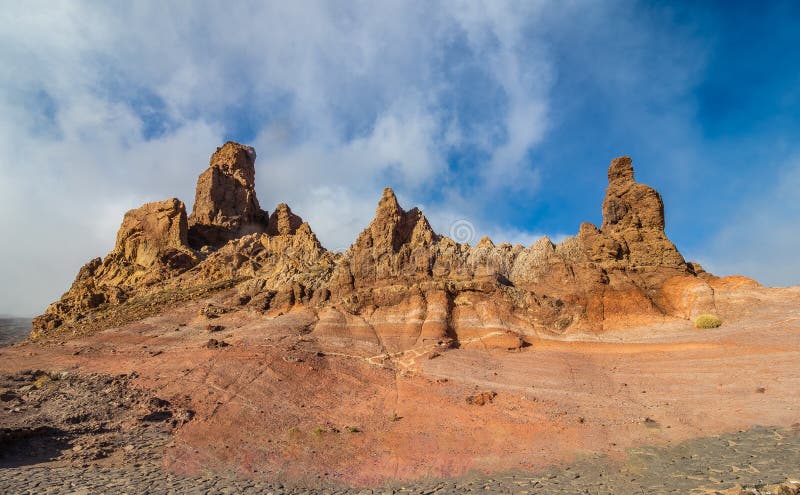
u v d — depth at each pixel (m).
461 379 34.25
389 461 23.86
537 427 26.66
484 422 27.77
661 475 19.39
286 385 33.19
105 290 61.66
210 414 29.05
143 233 71.06
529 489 19.41
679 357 34.62
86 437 26.11
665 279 45.84
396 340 41.41
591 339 40.53
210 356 37.69
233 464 23.39
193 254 68.50
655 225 50.25
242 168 88.31
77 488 19.73
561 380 33.31
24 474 21.06
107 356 40.28
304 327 43.56
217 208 80.62
